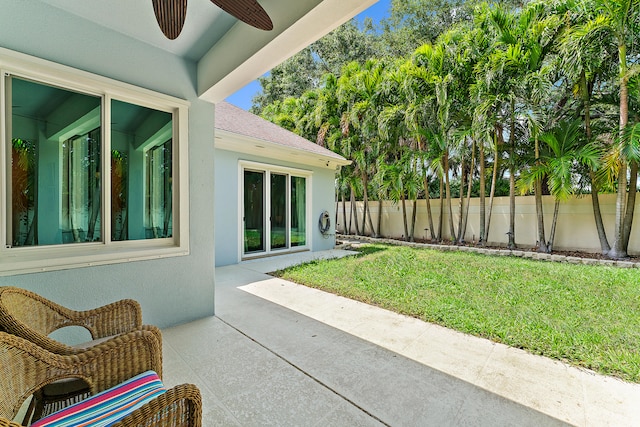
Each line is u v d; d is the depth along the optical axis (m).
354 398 2.07
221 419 1.86
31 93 2.47
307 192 8.80
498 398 2.08
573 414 1.92
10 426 0.97
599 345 2.79
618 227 6.50
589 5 5.98
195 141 3.45
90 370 1.46
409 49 14.30
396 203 10.90
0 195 2.30
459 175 11.07
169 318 3.27
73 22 2.60
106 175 2.86
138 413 1.12
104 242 2.87
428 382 2.27
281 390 2.16
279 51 2.51
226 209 6.61
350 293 4.52
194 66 3.42
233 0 1.82
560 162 6.49
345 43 16.47
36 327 1.76
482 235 8.75
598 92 6.86
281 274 5.77
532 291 4.44
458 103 8.19
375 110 9.68
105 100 2.82
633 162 6.14
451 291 4.54
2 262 2.26
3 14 2.28
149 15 2.63
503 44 7.15
